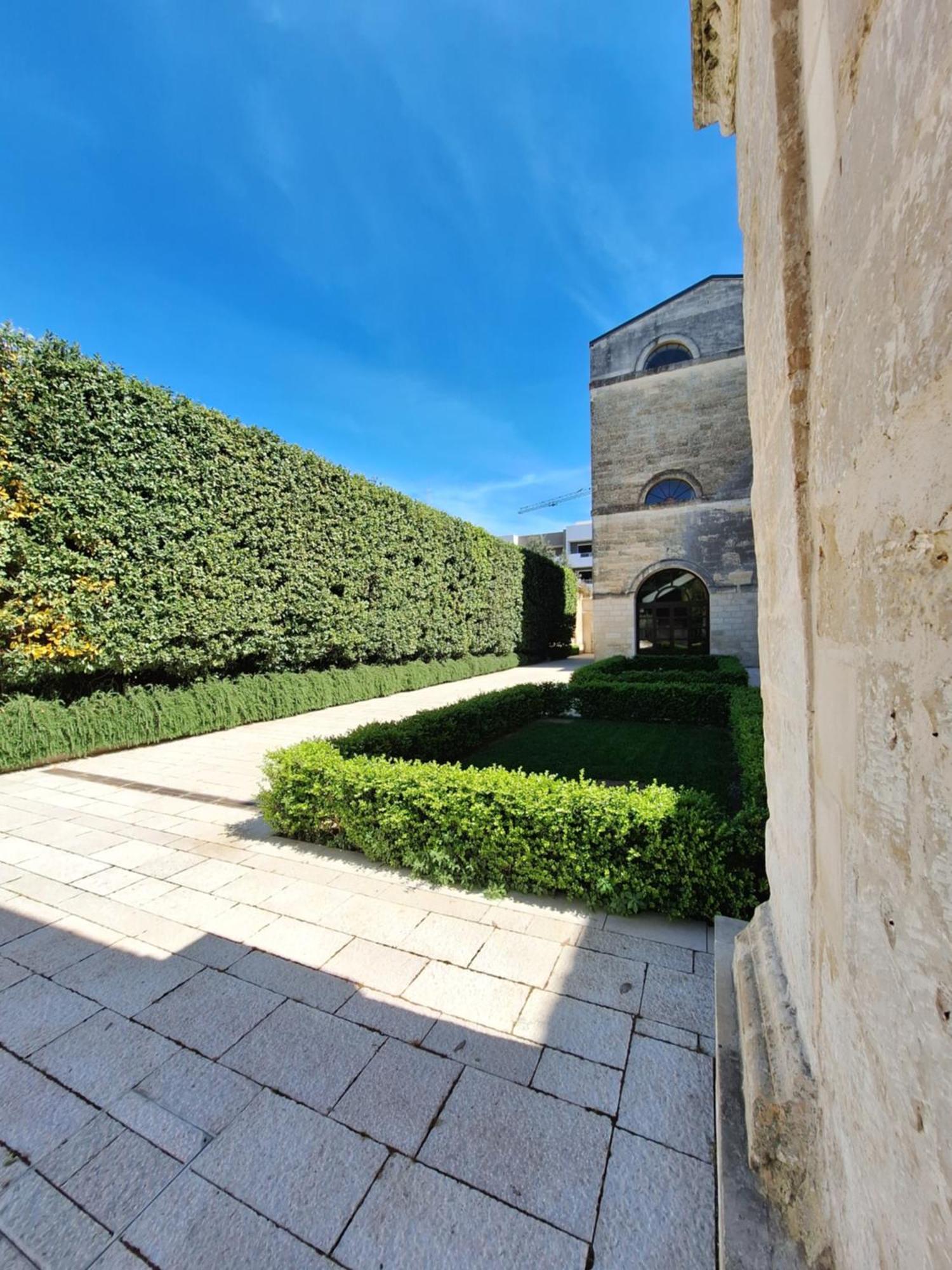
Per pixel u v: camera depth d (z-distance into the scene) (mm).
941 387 604
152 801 4840
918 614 666
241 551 8508
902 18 667
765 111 1434
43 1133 1566
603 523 15453
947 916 608
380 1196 1374
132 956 2441
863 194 833
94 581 6406
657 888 2654
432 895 2955
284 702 9461
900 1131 701
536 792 2914
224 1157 1484
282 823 3781
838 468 976
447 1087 1702
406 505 12906
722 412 14312
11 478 5715
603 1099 1646
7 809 4625
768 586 1868
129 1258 1247
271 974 2291
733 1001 1840
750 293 2057
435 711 5688
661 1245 1248
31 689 6395
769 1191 1191
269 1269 1221
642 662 13203
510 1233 1283
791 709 1468
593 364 15531
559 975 2240
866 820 834
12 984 2258
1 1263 1243
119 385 6742
